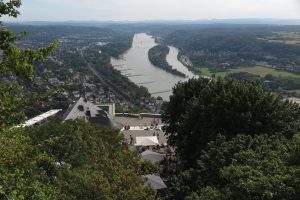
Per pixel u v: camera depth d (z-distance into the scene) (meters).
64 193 26.39
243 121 45.25
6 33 16.48
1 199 14.70
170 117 60.12
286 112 47.12
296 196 23.75
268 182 24.27
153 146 67.50
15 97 16.81
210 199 27.25
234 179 26.97
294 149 28.41
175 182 37.41
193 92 59.75
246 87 49.34
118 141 49.28
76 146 39.62
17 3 16.53
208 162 36.38
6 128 17.17
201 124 49.06
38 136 42.38
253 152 31.98
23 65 16.62
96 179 27.48
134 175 31.50
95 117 82.75
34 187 16.84
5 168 16.80
